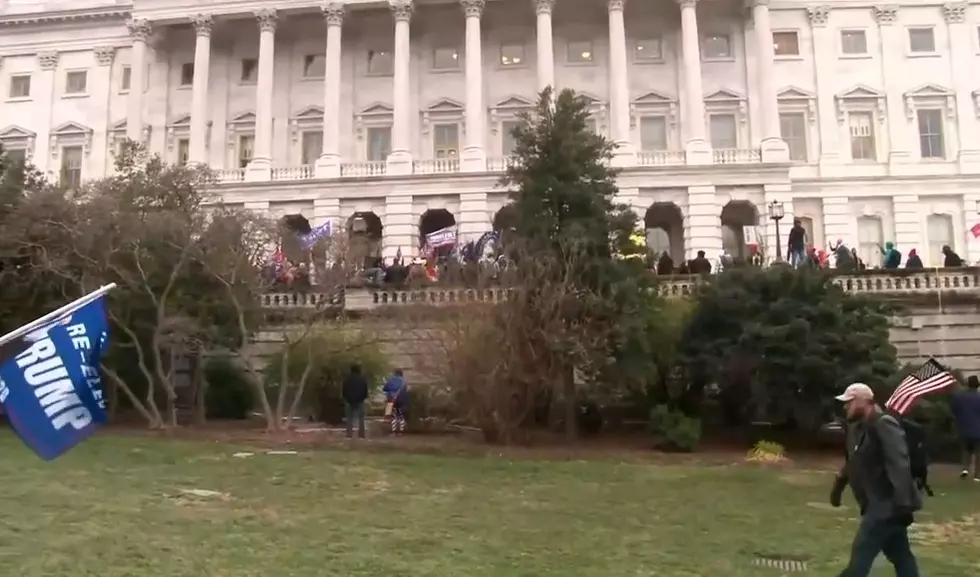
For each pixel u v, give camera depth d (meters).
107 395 31.80
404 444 24.11
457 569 11.12
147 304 29.80
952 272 32.97
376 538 12.82
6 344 8.37
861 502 9.16
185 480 17.61
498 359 24.75
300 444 23.86
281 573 10.75
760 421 27.95
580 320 26.06
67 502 15.04
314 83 57.84
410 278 32.41
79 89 61.66
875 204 54.16
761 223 50.00
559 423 28.59
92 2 61.78
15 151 61.16
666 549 12.57
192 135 55.44
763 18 53.47
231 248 29.28
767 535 13.66
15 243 29.62
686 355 27.44
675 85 55.56
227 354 33.53
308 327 29.02
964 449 22.02
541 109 30.36
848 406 9.30
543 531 13.60
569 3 55.56
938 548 13.23
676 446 25.69
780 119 55.75
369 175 52.41
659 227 53.59
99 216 28.52
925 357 32.41
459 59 57.16
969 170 53.59
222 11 56.22
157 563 11.09
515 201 30.28
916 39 56.00
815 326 26.23
